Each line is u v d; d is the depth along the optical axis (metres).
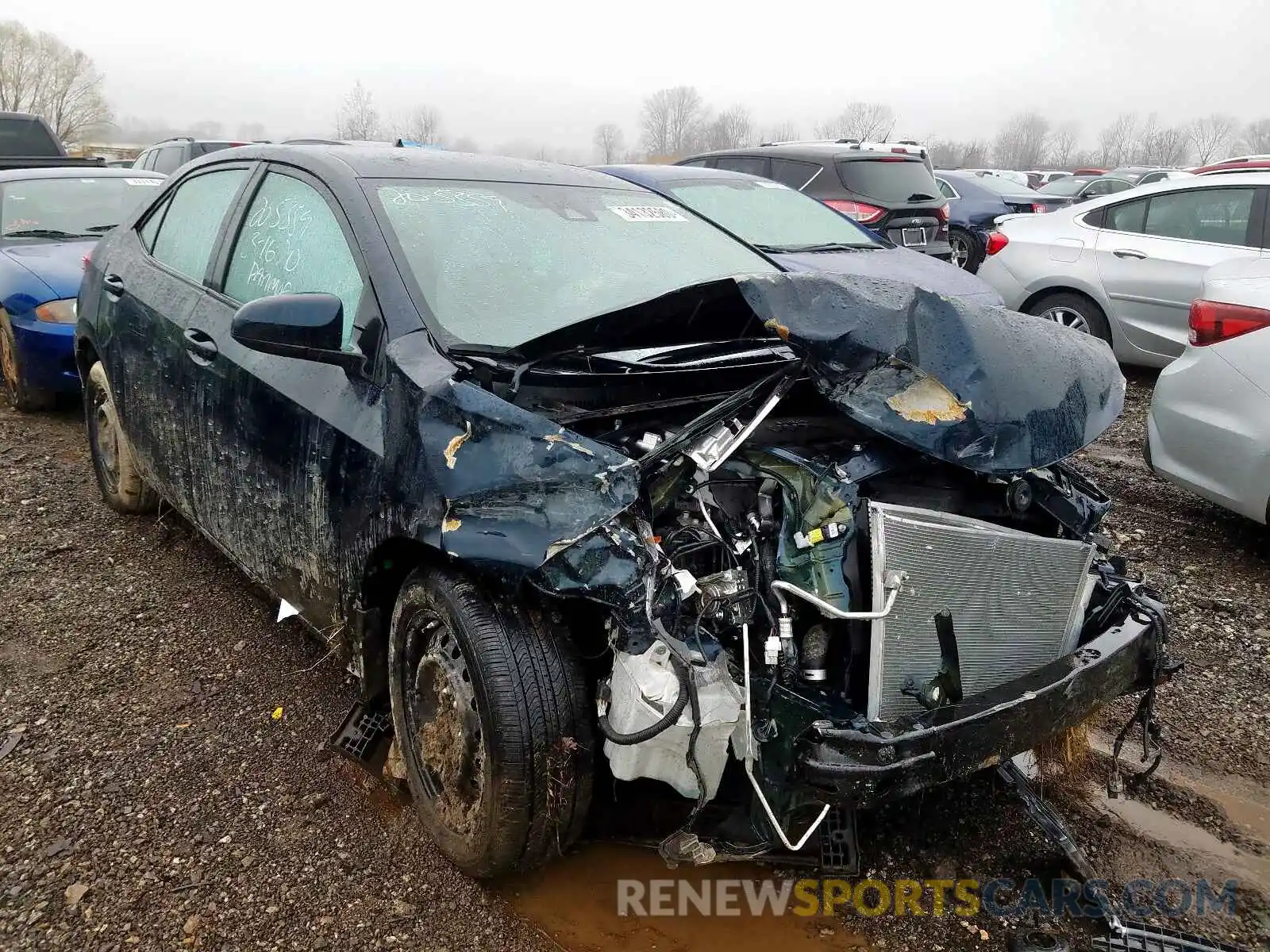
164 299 3.72
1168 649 3.68
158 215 4.23
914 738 2.09
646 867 2.58
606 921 2.40
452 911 2.40
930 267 6.71
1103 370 2.73
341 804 2.76
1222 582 4.36
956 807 2.85
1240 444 4.31
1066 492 2.77
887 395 2.40
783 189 7.27
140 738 3.03
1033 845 2.71
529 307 2.82
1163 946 2.32
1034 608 2.59
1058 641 2.68
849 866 2.54
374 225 2.86
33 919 2.33
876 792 2.06
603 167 7.29
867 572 2.31
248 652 3.54
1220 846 2.73
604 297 2.96
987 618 2.49
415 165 3.31
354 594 2.63
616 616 2.14
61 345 6.25
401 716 2.66
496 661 2.23
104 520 4.71
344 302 2.81
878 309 2.48
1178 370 4.62
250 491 3.12
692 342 2.96
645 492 2.31
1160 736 2.92
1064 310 8.05
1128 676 2.57
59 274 6.45
